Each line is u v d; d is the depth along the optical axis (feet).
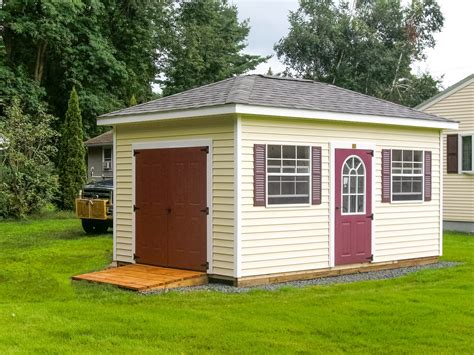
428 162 43.96
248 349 21.63
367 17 141.38
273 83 39.52
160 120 36.60
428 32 140.67
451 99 66.64
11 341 22.36
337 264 37.88
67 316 26.12
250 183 33.65
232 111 32.40
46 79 104.32
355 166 39.06
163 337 23.06
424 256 43.57
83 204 56.80
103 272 36.17
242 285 33.35
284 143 35.17
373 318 25.90
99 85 102.06
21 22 91.61
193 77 126.11
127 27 110.52
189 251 35.81
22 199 73.20
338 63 136.26
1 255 44.60
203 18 128.26
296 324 24.90
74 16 95.30
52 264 40.88
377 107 41.29
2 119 82.23
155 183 37.83
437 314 26.66
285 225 35.22
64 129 81.30
